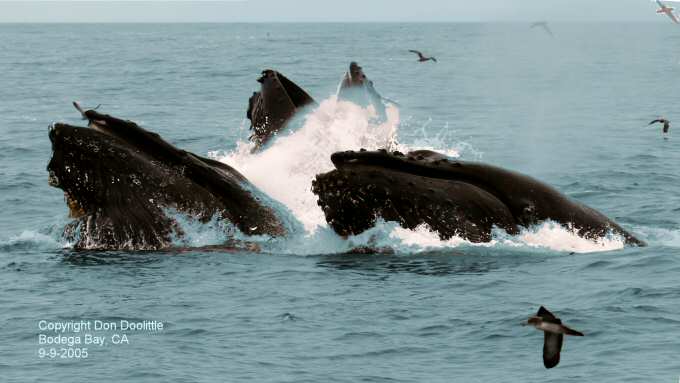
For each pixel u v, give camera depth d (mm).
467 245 64812
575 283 57250
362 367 45000
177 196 66312
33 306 54375
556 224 66188
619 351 46219
